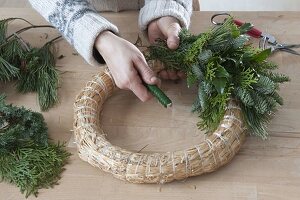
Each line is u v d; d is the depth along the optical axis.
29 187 0.68
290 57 0.87
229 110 0.72
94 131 0.72
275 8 1.60
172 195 0.67
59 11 0.77
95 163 0.70
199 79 0.74
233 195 0.66
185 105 0.80
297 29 0.93
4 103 0.74
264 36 0.90
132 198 0.67
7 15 1.01
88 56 0.76
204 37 0.75
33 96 0.84
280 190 0.66
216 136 0.70
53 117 0.80
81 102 0.76
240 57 0.73
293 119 0.76
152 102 0.81
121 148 0.71
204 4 1.64
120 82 0.75
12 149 0.72
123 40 0.75
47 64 0.87
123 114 0.79
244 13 0.98
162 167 0.67
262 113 0.73
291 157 0.71
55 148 0.73
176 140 0.75
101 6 1.00
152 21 0.85
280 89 0.81
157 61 0.82
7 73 0.84
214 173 0.69
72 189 0.68
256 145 0.73
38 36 0.96
